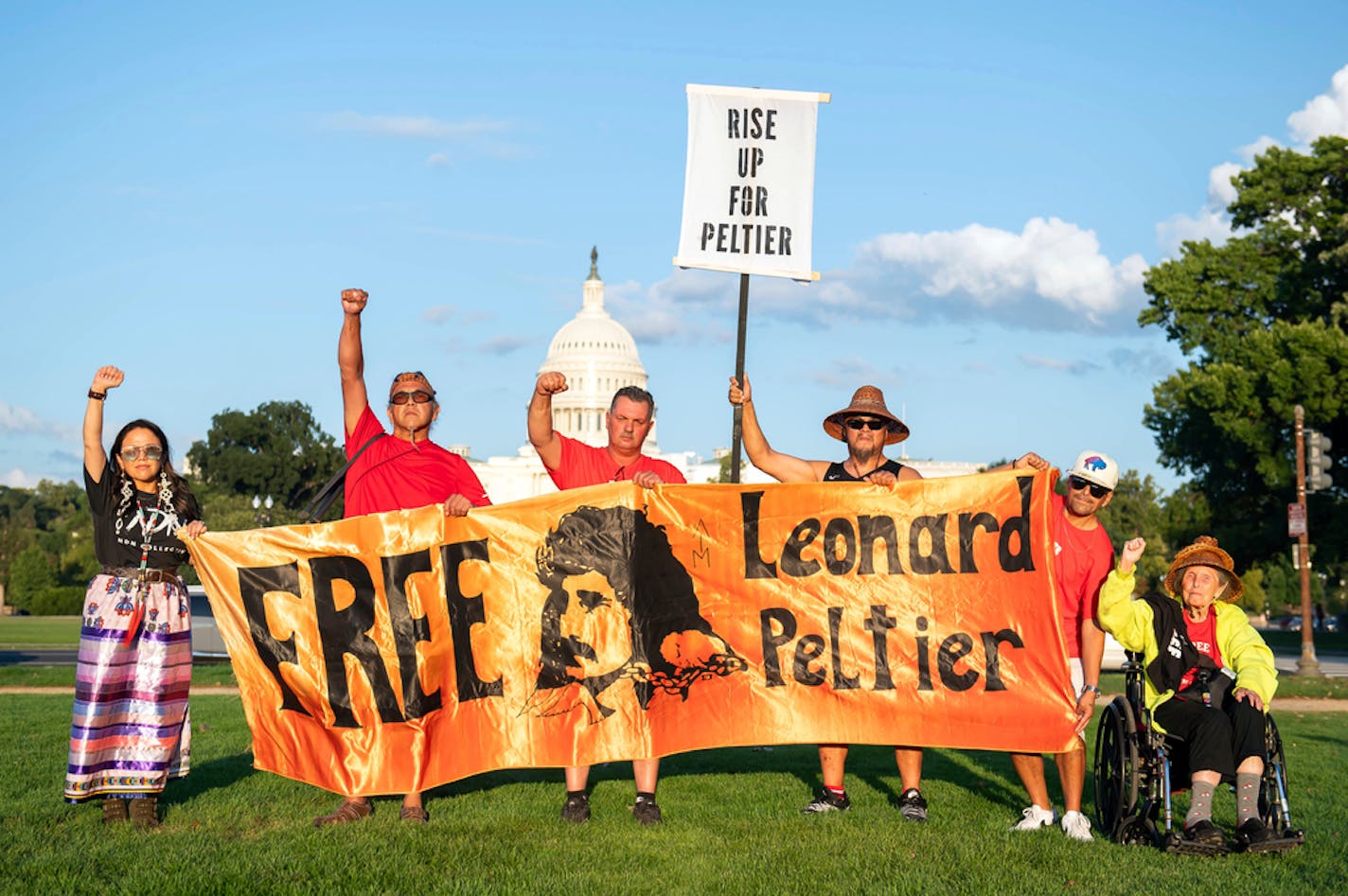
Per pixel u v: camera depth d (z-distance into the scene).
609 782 8.44
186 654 7.12
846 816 7.27
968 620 7.30
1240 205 47.38
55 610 86.00
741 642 7.33
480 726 7.18
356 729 7.15
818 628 7.35
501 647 7.22
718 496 7.38
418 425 7.55
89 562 102.00
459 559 7.27
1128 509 82.38
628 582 7.26
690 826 6.92
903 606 7.35
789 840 6.54
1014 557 7.30
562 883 5.60
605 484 7.34
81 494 163.62
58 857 5.95
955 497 7.38
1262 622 86.31
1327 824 7.18
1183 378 44.41
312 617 7.21
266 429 107.69
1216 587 6.78
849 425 7.67
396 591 7.25
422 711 7.18
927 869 5.91
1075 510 7.29
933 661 7.28
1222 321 46.03
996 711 7.17
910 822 7.09
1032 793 7.21
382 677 7.18
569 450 7.75
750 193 9.38
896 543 7.39
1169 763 6.73
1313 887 5.69
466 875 5.73
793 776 8.91
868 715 7.27
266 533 7.22
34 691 18.41
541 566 7.27
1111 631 6.80
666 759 9.91
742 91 9.41
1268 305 46.03
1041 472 7.32
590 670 7.20
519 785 8.27
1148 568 72.38
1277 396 40.59
